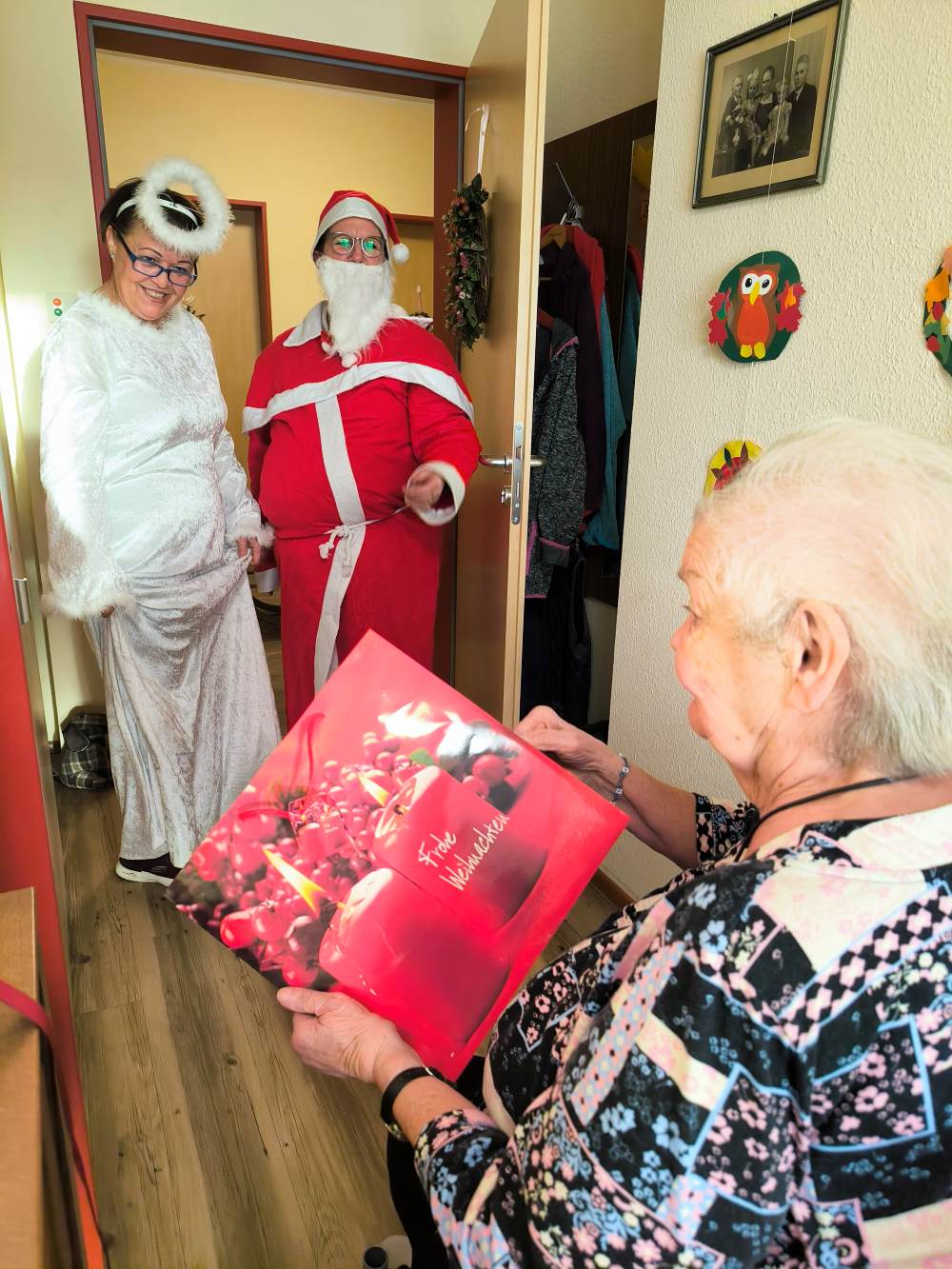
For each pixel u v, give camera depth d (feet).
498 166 7.09
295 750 2.57
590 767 3.25
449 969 2.53
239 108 14.28
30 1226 1.53
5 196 8.18
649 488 5.98
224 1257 4.29
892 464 1.71
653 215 5.61
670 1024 1.59
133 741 6.81
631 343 8.45
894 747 1.70
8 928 2.31
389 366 7.06
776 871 1.62
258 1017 5.88
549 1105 1.80
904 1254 1.55
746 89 4.73
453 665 9.82
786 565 1.72
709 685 1.89
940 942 1.50
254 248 15.26
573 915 6.94
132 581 6.42
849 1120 1.53
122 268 6.17
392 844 2.56
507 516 7.11
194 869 2.52
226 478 7.30
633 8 7.52
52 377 5.98
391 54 8.84
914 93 3.91
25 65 7.97
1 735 3.36
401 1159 2.98
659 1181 1.56
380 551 7.41
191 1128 5.01
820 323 4.53
